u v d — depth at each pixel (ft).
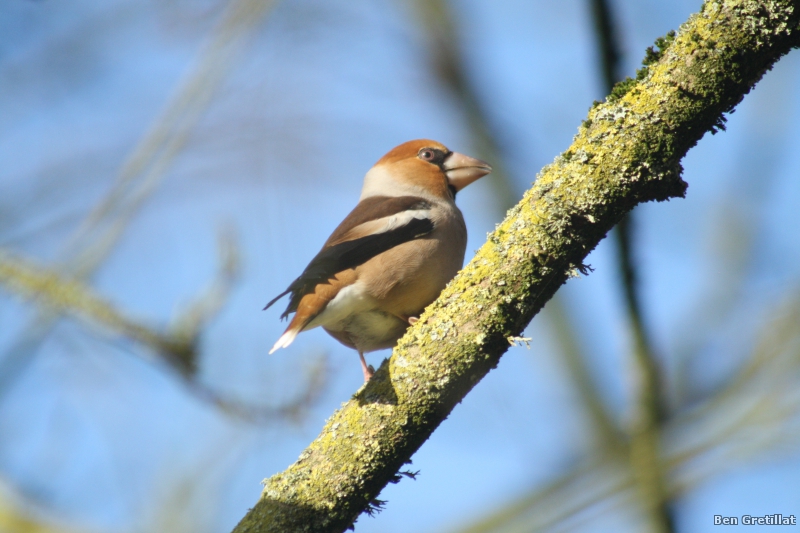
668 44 17.29
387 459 18.67
